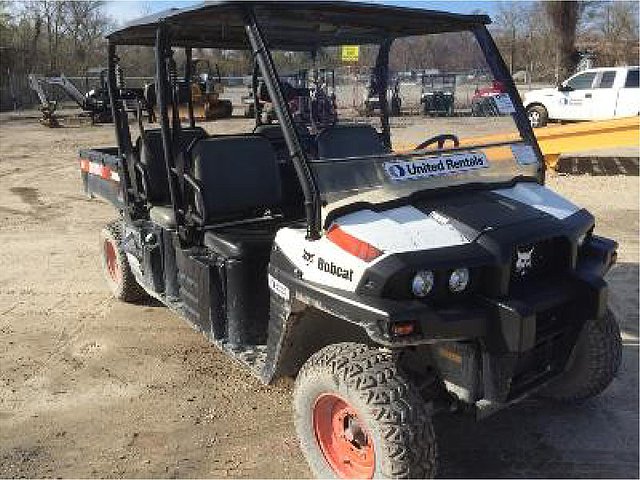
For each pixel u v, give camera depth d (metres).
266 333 3.71
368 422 2.76
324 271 2.94
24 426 3.73
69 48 42.88
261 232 3.87
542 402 3.89
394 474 2.72
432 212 3.06
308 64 3.85
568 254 3.12
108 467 3.36
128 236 4.84
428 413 2.81
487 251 2.85
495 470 3.29
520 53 36.94
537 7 36.56
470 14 3.76
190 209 4.05
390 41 3.99
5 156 14.16
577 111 16.44
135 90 4.61
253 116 4.85
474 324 2.78
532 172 3.72
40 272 6.31
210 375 4.28
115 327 5.03
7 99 32.44
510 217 3.07
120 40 4.44
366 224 2.95
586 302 3.09
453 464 3.34
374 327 2.68
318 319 3.21
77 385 4.18
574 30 32.97
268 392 4.06
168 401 3.98
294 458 3.42
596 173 11.11
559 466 3.30
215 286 3.74
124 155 4.68
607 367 3.55
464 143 3.73
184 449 3.51
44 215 8.58
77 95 15.60
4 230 7.85
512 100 3.81
